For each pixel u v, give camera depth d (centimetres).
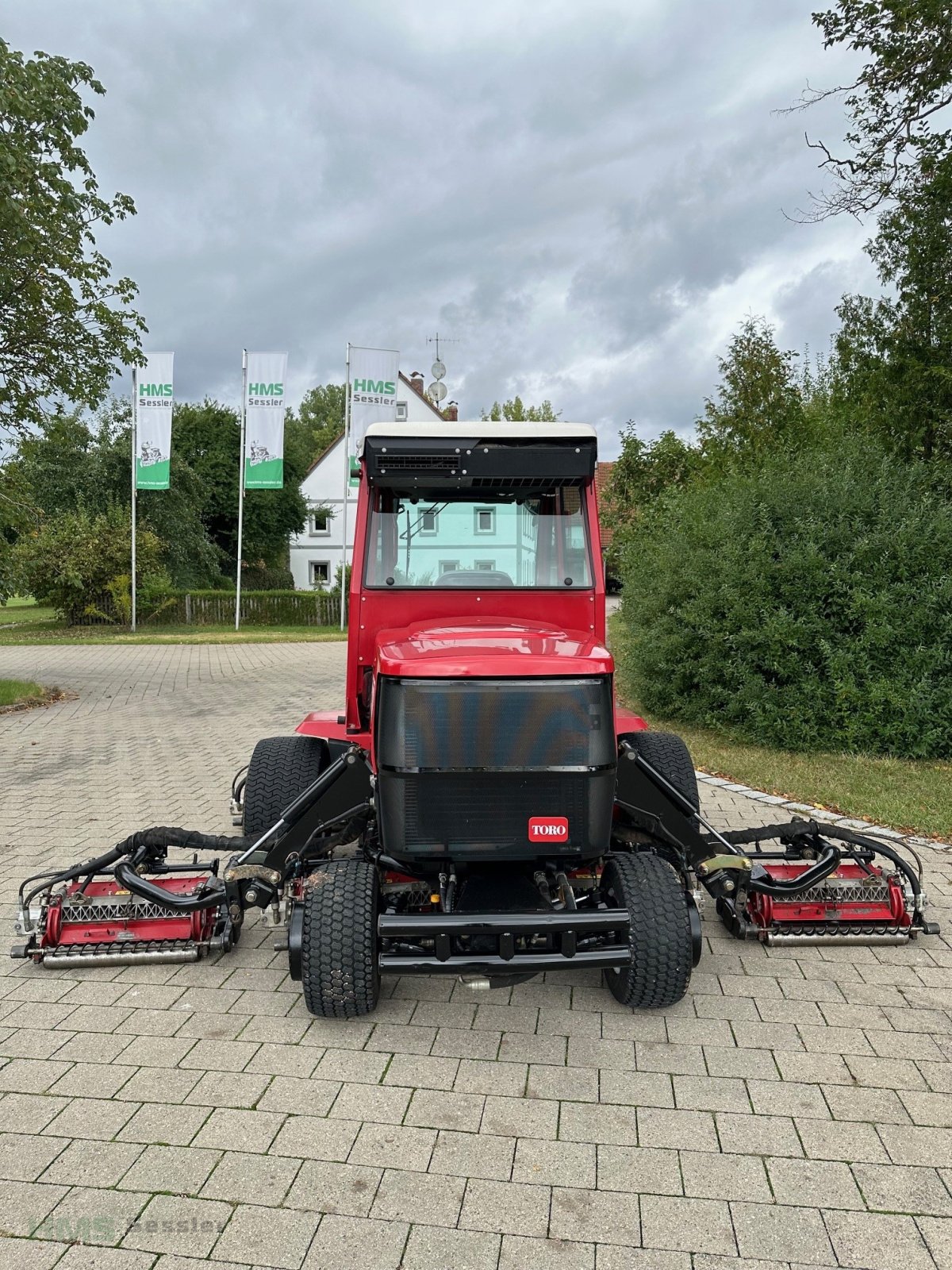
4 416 1280
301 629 3073
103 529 3038
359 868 377
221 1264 245
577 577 462
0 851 597
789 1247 250
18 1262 245
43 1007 390
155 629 2914
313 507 4947
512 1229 257
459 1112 312
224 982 414
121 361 1338
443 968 345
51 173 1134
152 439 2511
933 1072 336
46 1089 328
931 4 977
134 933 424
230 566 4566
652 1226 258
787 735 845
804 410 1598
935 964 425
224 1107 316
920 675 821
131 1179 279
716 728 925
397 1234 255
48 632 2814
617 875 376
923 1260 246
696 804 480
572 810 344
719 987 404
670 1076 334
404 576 459
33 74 1109
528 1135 299
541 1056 348
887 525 849
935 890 510
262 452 2606
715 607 908
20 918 420
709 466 1510
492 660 346
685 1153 289
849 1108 314
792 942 437
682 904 365
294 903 378
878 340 1136
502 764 340
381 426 445
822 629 848
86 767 856
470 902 364
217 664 1784
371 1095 322
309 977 356
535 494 461
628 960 354
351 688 462
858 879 450
